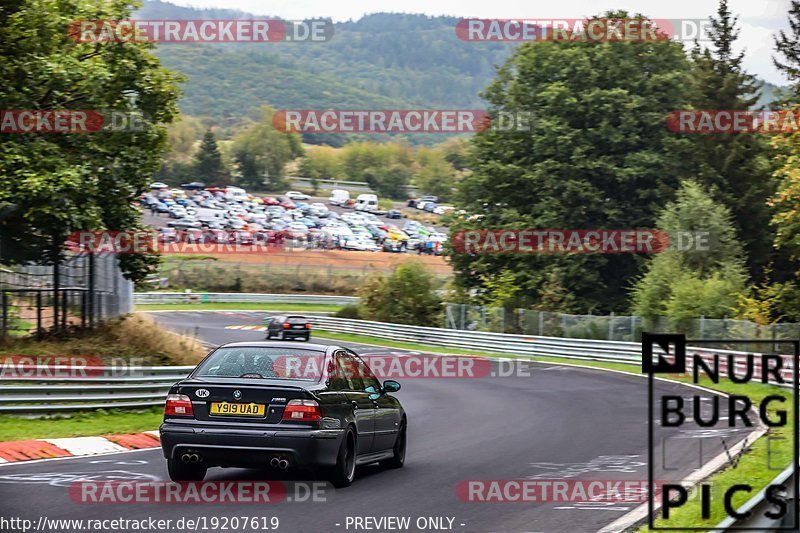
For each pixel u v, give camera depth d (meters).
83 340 87.81
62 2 91.31
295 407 37.88
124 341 90.00
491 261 187.75
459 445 56.50
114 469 44.50
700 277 149.50
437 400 91.69
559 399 89.19
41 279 119.38
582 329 147.25
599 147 190.25
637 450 53.28
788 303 137.12
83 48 91.12
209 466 38.91
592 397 90.44
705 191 180.62
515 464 48.03
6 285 107.00
